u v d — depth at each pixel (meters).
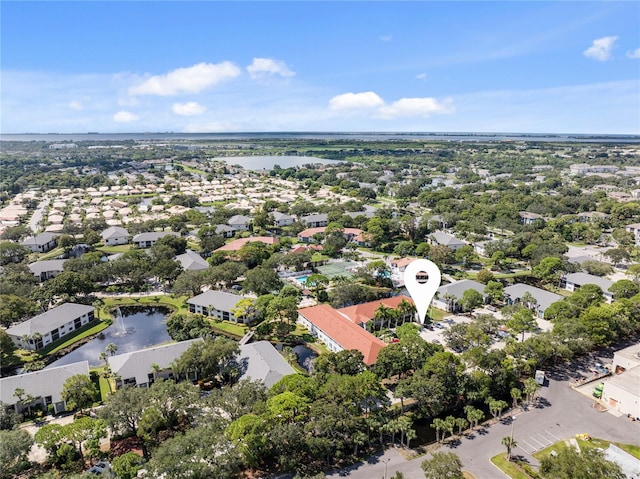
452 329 113.50
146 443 78.88
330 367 97.31
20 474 73.75
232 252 189.00
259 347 106.75
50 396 91.88
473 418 84.62
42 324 123.31
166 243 197.00
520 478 73.81
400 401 95.81
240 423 72.94
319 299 151.12
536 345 103.88
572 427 87.56
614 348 120.38
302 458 77.75
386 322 132.88
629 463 74.69
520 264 199.25
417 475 74.19
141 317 143.75
